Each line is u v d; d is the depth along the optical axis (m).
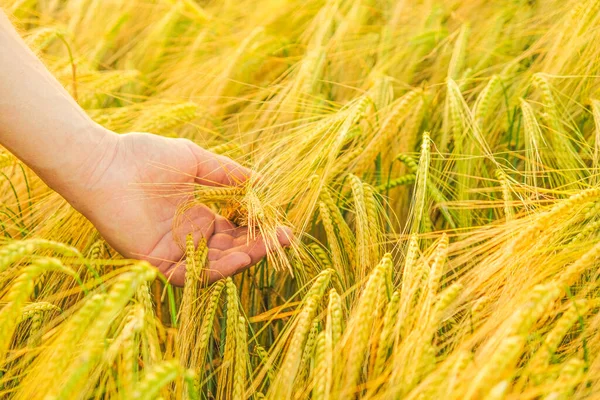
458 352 0.84
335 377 0.86
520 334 0.81
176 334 0.88
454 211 1.05
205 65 1.37
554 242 0.94
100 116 1.17
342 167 1.09
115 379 0.89
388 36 1.34
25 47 0.98
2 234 1.06
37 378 0.83
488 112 1.16
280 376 0.87
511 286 0.91
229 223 1.05
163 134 1.18
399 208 1.13
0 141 0.97
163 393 0.88
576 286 0.95
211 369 0.95
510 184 1.00
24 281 0.81
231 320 0.91
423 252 0.99
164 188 1.02
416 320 0.88
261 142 1.20
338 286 0.98
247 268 1.02
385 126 1.10
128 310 0.91
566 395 0.80
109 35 1.48
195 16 1.47
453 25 1.37
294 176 1.03
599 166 1.06
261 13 1.47
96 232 1.05
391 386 0.85
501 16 1.31
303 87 1.22
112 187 1.00
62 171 0.98
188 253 0.95
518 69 1.25
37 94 0.96
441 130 1.17
